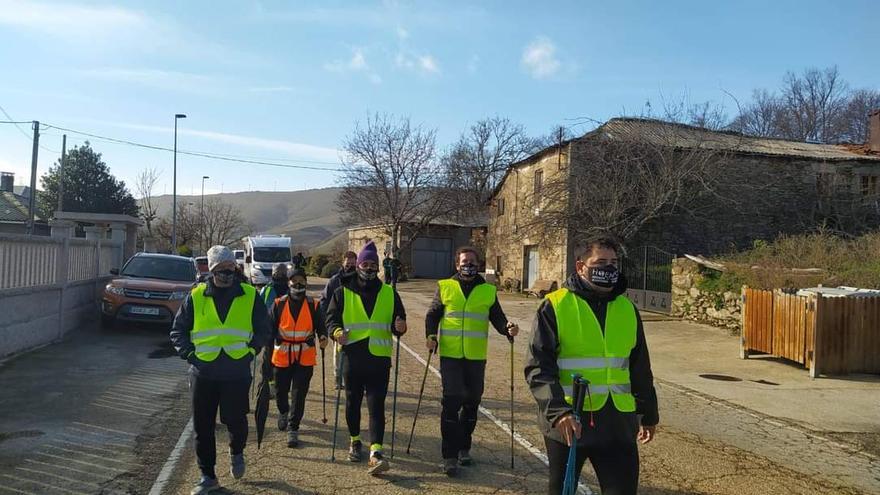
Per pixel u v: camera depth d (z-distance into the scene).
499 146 52.00
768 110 45.25
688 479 5.30
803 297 10.05
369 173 35.16
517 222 26.80
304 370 6.01
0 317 9.22
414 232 36.38
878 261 13.09
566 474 3.22
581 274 3.49
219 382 4.82
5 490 4.66
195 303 4.88
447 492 4.85
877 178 22.72
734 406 8.00
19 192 50.22
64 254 11.62
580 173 20.73
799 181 22.05
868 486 5.26
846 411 7.78
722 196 20.27
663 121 21.50
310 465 5.40
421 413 7.21
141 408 7.17
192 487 4.88
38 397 7.41
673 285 17.17
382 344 5.39
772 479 5.36
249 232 69.69
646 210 19.31
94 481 4.93
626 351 3.39
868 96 43.38
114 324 12.72
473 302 5.48
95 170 49.28
